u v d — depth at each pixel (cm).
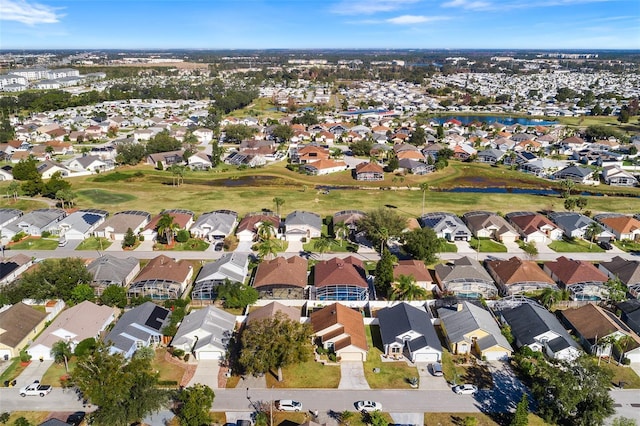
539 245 12788
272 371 7838
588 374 6806
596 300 9969
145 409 6444
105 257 10888
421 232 11556
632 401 7169
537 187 18838
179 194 17075
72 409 6994
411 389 7469
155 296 9950
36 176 16525
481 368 7988
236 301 9469
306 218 13438
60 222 13250
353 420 6806
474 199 16775
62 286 9594
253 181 19150
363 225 12312
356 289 9950
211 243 12800
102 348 7300
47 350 8131
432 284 10588
